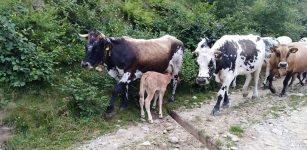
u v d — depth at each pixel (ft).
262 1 18.29
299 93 13.26
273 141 9.29
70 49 11.69
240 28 17.16
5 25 10.03
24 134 8.86
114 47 9.99
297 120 10.59
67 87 10.03
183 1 18.17
